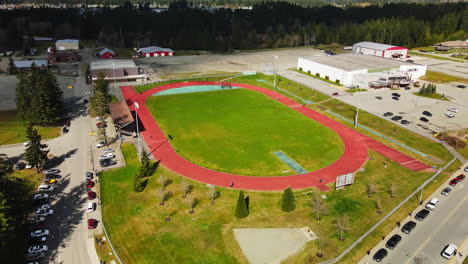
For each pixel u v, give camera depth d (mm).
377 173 86250
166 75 181000
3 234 55875
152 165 88875
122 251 59438
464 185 81312
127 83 164750
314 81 168500
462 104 135750
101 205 72000
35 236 61906
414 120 119375
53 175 83562
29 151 82250
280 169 87688
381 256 57906
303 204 73125
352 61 180875
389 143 103188
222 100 143125
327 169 88000
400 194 77188
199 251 59500
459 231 65688
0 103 135750
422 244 62125
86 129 111688
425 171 87500
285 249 60219
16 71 176250
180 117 123250
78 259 58219
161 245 60750
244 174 85125
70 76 174750
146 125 115625
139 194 76188
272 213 70250
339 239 62781
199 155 94812
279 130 112438
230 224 66688
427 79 171375
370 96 144500
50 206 72125
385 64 173000
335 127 115062
